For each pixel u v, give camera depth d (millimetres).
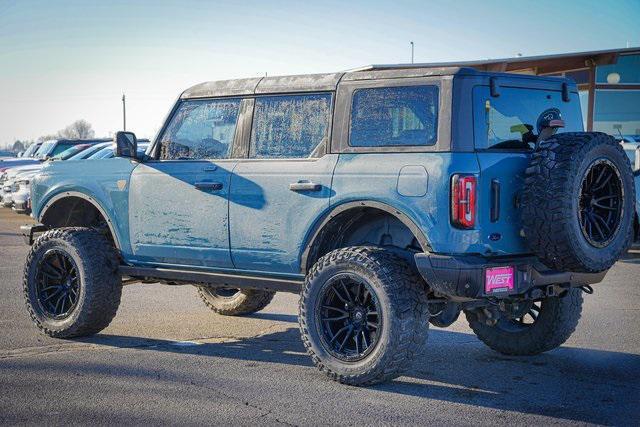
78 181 7352
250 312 8336
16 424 4707
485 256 5398
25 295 7277
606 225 5461
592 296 9609
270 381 5742
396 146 5645
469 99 5504
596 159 5312
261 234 6227
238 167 6398
